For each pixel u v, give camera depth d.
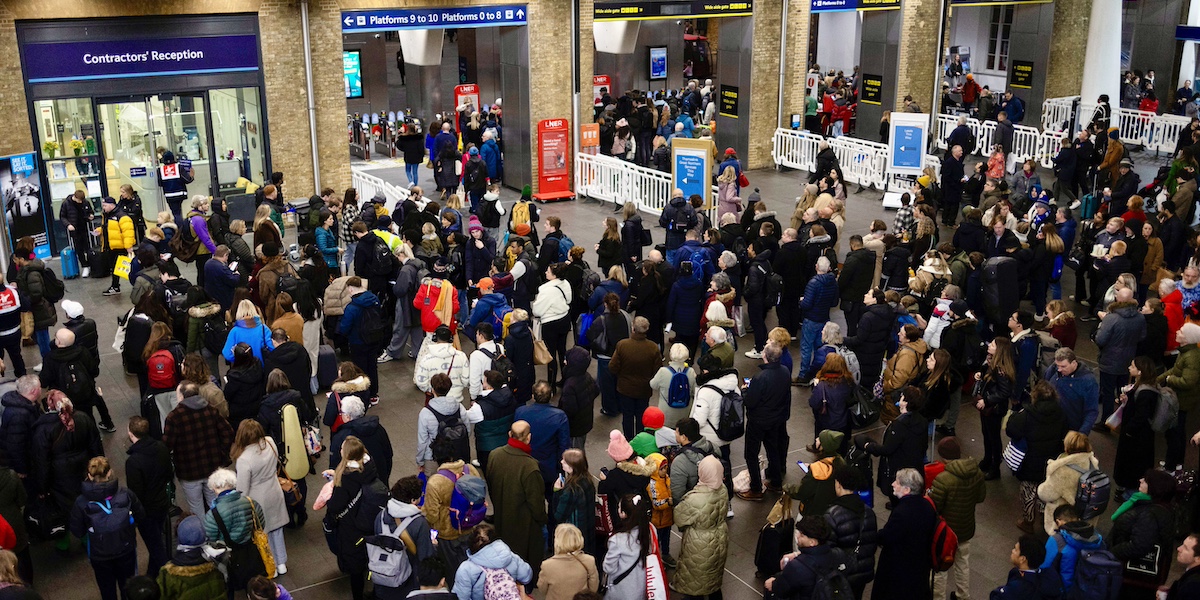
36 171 16.89
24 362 12.94
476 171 20.19
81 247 16.53
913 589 7.16
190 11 18.34
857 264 12.62
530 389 10.59
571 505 7.64
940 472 7.93
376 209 15.25
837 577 6.32
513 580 6.61
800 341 13.87
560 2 22.02
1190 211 16.83
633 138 25.94
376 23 20.27
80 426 8.47
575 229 19.91
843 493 7.05
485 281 11.55
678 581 7.57
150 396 9.90
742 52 25.05
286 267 12.45
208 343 11.04
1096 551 6.71
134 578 6.22
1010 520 9.45
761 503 9.68
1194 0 30.52
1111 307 10.97
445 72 37.44
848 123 29.16
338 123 20.44
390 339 12.93
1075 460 7.93
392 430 11.23
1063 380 9.37
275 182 16.47
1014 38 30.11
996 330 12.66
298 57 19.61
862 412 9.23
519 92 22.53
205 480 8.46
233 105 19.28
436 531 7.57
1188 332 9.77
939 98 27.83
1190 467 9.53
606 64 35.84
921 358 9.97
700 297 12.09
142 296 11.09
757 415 9.36
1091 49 29.03
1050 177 24.56
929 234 14.47
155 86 18.41
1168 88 32.59
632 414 10.19
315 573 8.55
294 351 9.75
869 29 27.39
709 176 19.62
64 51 17.42
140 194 18.94
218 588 6.55
